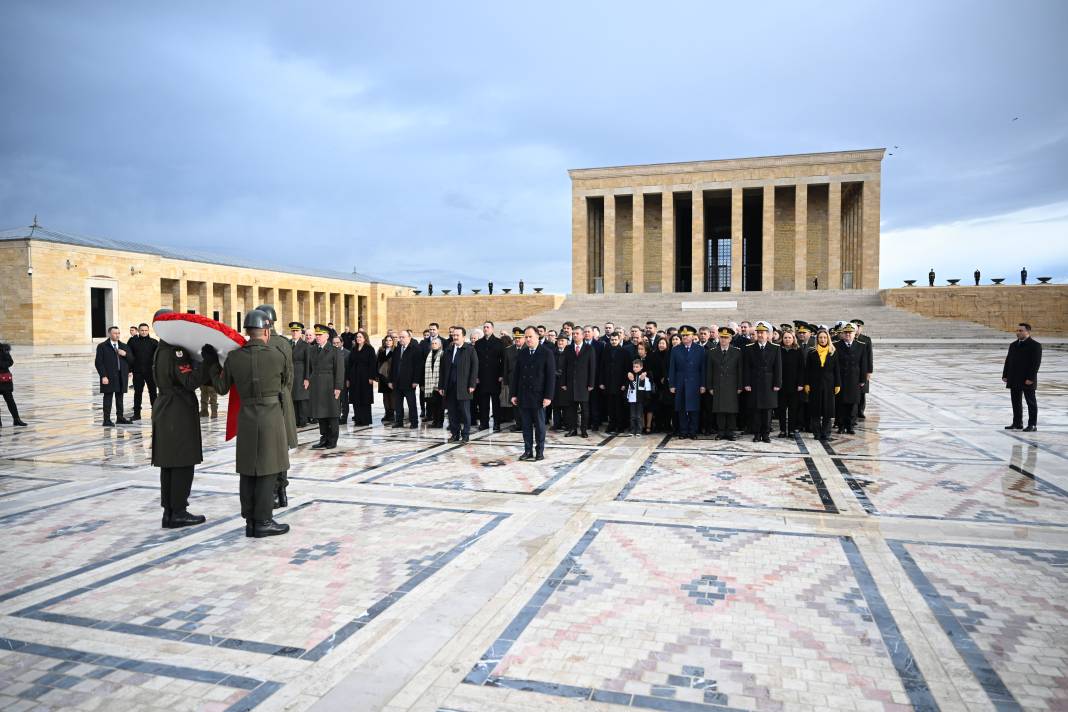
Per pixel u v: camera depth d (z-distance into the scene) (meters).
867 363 15.66
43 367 35.72
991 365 31.30
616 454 12.38
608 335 16.02
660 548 7.06
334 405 13.10
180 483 7.94
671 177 64.69
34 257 44.09
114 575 6.41
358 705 4.19
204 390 17.17
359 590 6.01
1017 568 6.39
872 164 59.94
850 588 5.96
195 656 4.84
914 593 5.84
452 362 14.09
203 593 5.96
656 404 14.89
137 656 4.84
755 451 12.58
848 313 51.22
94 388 25.36
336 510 8.63
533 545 7.18
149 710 4.16
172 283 54.84
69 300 45.97
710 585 6.06
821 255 65.94
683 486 9.77
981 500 8.85
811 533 7.50
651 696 4.28
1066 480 9.98
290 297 66.00
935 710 4.11
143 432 15.20
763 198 65.44
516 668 4.64
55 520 8.28
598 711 4.11
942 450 12.39
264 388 7.54
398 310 69.88
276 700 4.25
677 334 14.47
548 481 10.17
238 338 7.64
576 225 67.31
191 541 7.43
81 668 4.68
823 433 13.82
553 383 11.87
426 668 4.64
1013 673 4.53
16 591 6.04
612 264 66.00
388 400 17.09
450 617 5.44
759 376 13.37
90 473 10.95
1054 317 50.81
